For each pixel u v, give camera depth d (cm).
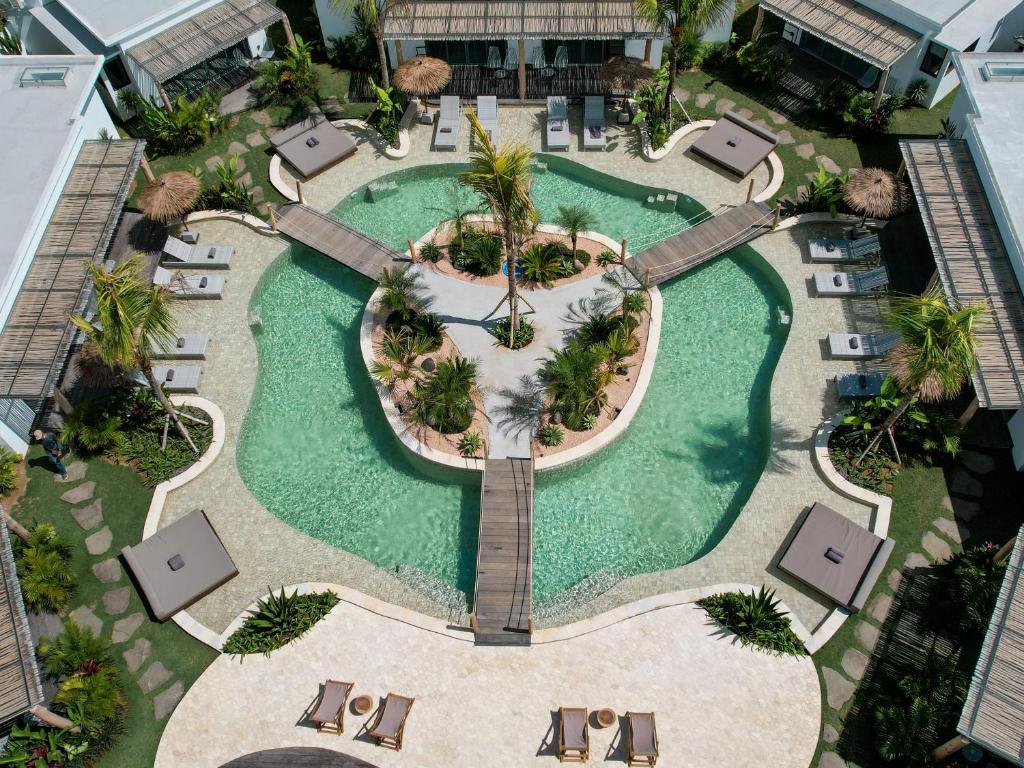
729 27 4041
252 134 3894
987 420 2911
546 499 2875
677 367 3161
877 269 3209
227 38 3831
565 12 3747
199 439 2953
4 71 3528
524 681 2452
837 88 3775
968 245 2939
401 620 2570
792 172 3650
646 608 2572
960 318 2377
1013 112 3238
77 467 2905
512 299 2947
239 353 3192
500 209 2686
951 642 2502
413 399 3011
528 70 4125
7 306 2839
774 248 3394
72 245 3039
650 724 2317
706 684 2430
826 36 3672
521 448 2886
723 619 2533
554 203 3688
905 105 3838
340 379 3178
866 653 2486
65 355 2767
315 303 3403
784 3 3781
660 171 3694
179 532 2683
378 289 3312
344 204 3666
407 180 3784
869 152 3709
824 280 3231
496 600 2591
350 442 3022
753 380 3123
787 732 2350
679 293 3362
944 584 2592
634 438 3000
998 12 3662
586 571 2739
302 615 2556
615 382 3045
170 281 3316
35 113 3366
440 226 3412
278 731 2388
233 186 3559
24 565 2581
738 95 3969
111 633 2577
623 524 2827
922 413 2778
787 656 2472
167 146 3841
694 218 3556
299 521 2864
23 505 2828
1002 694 2102
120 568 2703
